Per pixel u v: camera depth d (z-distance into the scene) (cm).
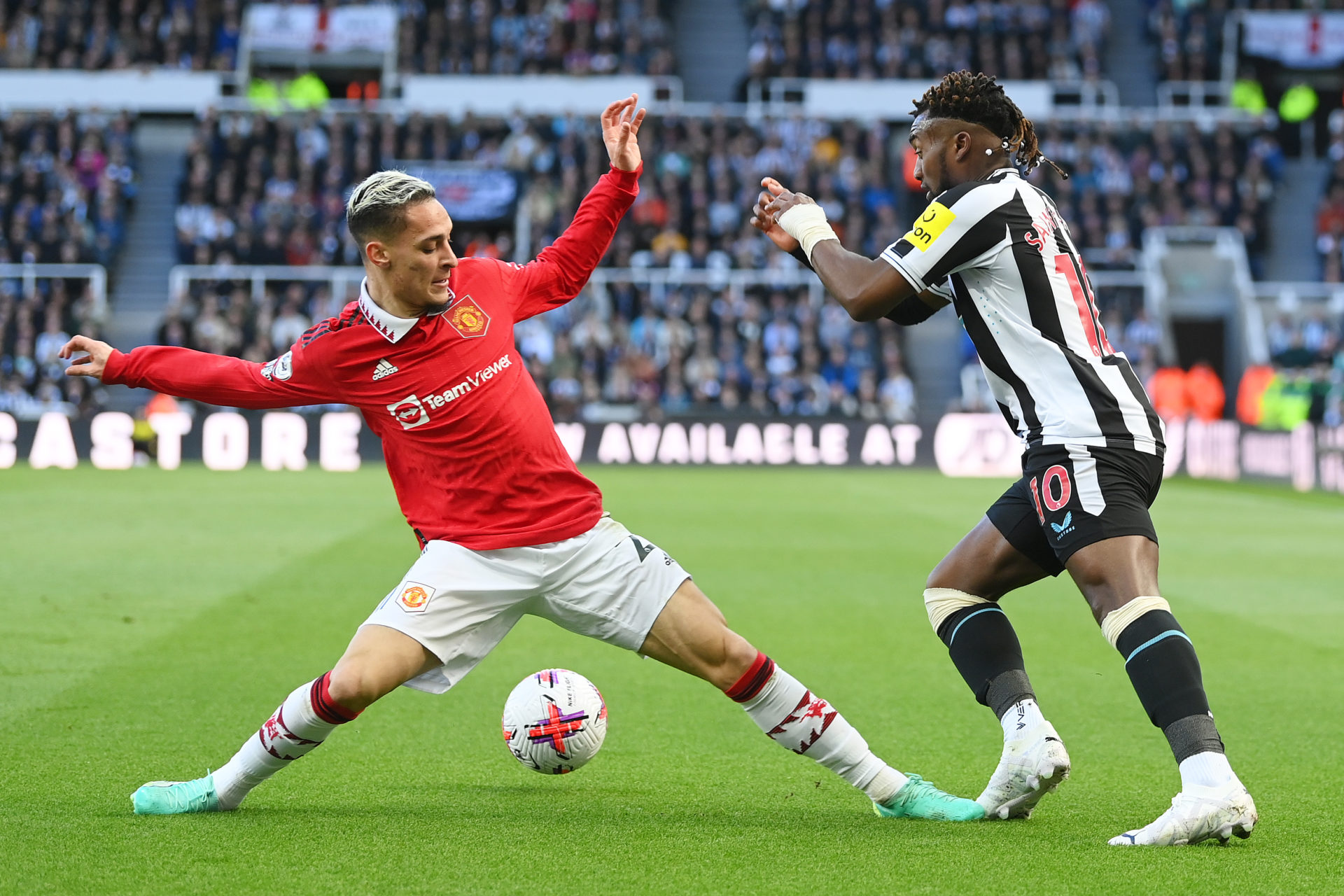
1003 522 1308
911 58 9331
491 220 8200
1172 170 8644
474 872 1106
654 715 1786
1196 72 9469
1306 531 4378
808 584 3067
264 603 2666
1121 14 9925
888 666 2162
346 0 9456
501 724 1727
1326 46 9444
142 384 1248
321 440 6850
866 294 1252
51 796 1344
